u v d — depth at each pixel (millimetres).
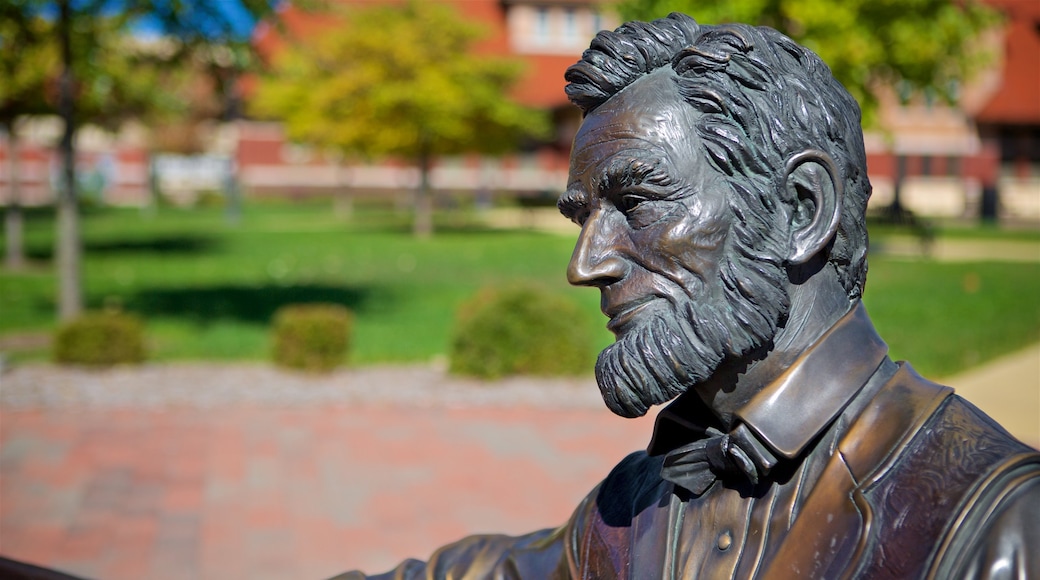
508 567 1202
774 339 942
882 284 16047
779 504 916
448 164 47094
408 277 17812
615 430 7719
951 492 822
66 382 8992
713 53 934
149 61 12266
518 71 30531
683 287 926
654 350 924
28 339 11367
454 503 5910
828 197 917
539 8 45844
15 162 18797
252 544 5238
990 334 10891
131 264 19516
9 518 5566
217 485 6227
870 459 883
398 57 27922
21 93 15414
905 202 38625
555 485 6285
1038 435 6520
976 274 17812
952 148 38688
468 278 17719
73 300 11828
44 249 22562
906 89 18094
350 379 9359
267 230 29625
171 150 47688
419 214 29141
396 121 28516
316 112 29453
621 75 977
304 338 9609
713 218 918
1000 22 17328
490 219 37188
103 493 6031
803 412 912
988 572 767
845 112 953
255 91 39094
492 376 9398
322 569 4914
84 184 44469
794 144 918
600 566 1058
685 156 935
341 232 28969
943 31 15664
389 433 7543
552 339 9594
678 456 994
